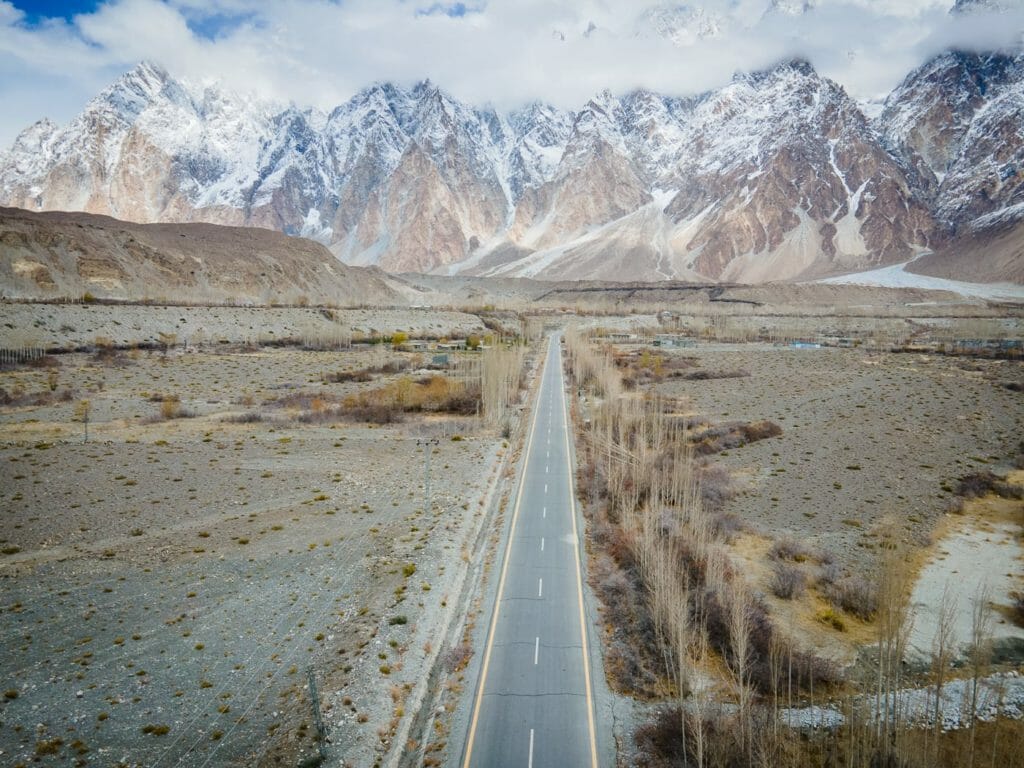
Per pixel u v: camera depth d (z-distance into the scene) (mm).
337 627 40062
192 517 56500
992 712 35125
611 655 39406
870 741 31484
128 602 42594
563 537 55594
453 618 43406
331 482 66438
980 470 74250
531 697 35781
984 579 49656
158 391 106312
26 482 62406
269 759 29938
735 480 72000
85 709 32719
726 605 41656
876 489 68875
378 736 31984
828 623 43500
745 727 31766
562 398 114875
